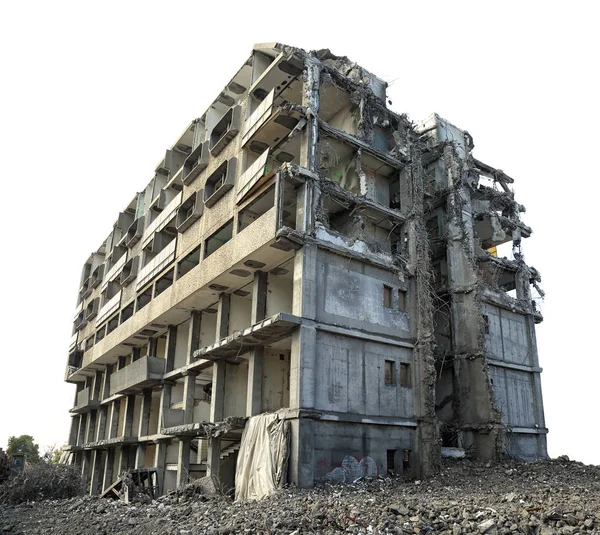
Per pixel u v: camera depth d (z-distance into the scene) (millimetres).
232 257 26859
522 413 32781
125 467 40688
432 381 26484
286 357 28234
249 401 25016
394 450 24672
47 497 28625
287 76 28891
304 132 26422
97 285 54219
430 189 36344
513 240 37781
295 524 13023
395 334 26516
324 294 24078
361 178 28266
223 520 15430
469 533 11242
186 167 36656
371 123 30328
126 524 16922
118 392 40094
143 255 42281
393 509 13484
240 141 30031
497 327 33250
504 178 38938
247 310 31359
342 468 22188
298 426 21125
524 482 21922
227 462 28641
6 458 36094
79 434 52875
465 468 26531
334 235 25328
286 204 27906
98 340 51062
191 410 31688
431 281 30453
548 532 10930
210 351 27031
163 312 33969
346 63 32281
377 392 24734
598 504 13422
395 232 30453
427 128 38469
